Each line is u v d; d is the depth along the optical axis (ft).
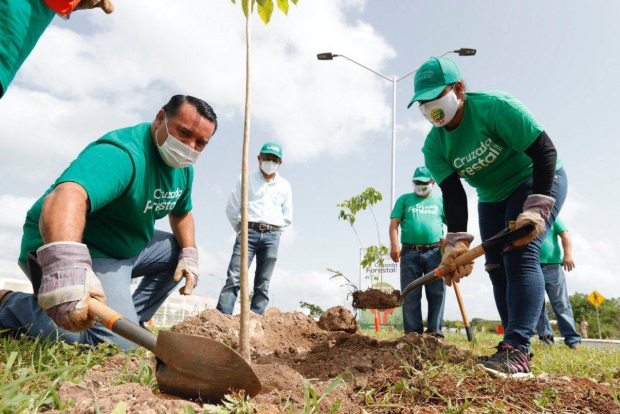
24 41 6.29
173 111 9.06
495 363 8.00
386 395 6.53
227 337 12.34
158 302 11.99
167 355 5.50
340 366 8.79
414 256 18.28
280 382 6.84
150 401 4.96
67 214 6.51
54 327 8.50
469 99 9.50
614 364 10.73
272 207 18.72
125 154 8.55
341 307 15.56
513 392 6.95
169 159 9.37
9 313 8.64
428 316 18.40
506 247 9.04
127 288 9.87
